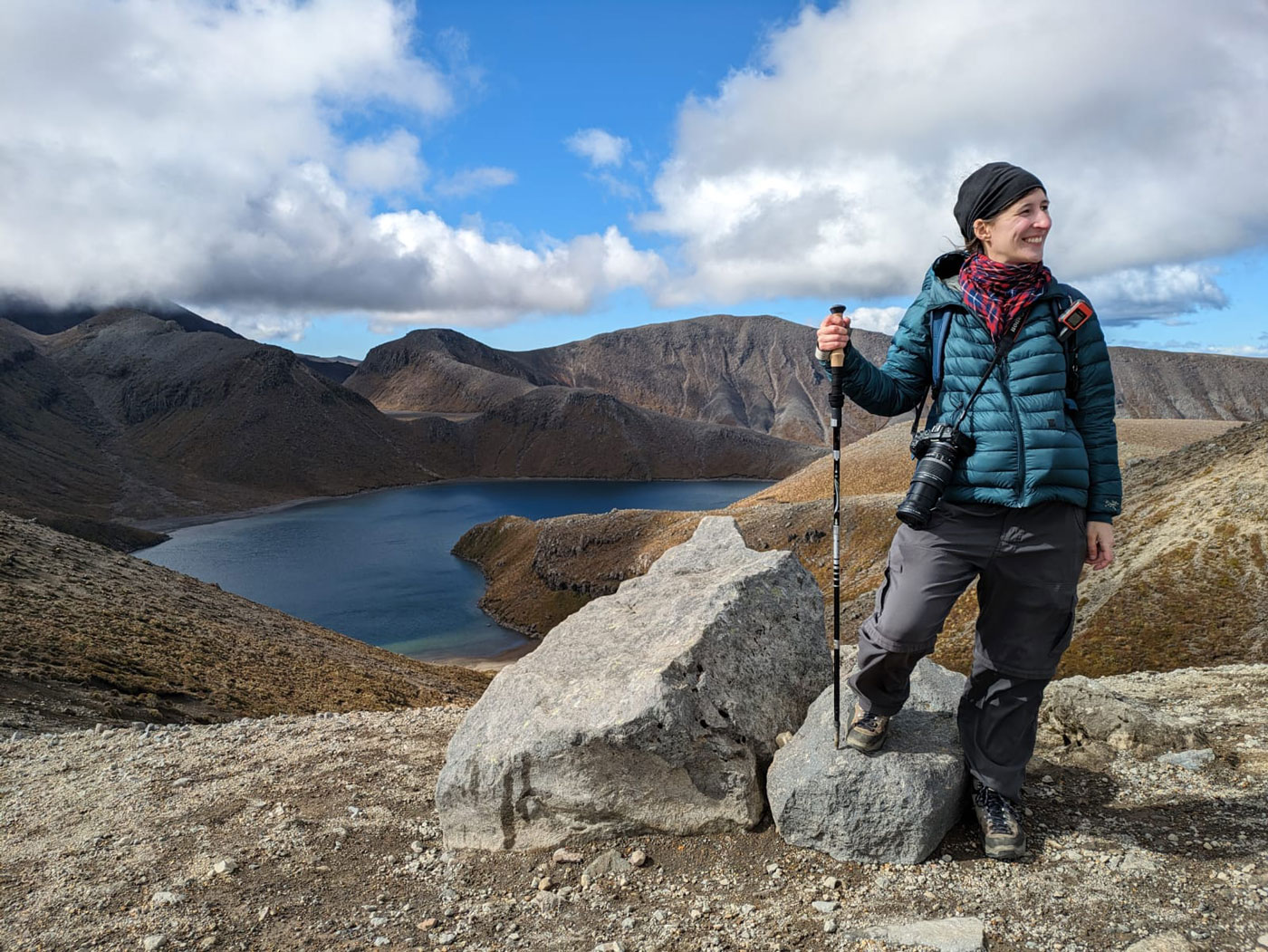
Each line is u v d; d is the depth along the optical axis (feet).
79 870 16.89
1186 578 164.55
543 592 451.12
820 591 20.43
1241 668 24.77
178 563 592.19
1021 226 11.57
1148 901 11.76
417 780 21.43
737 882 13.83
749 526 364.79
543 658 18.44
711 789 15.51
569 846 15.79
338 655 162.71
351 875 15.87
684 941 12.25
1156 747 17.19
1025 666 12.72
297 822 18.62
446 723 28.43
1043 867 13.08
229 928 13.92
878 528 330.75
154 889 15.66
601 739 15.28
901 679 13.37
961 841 14.15
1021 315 11.83
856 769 13.93
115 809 20.75
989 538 11.98
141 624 124.47
